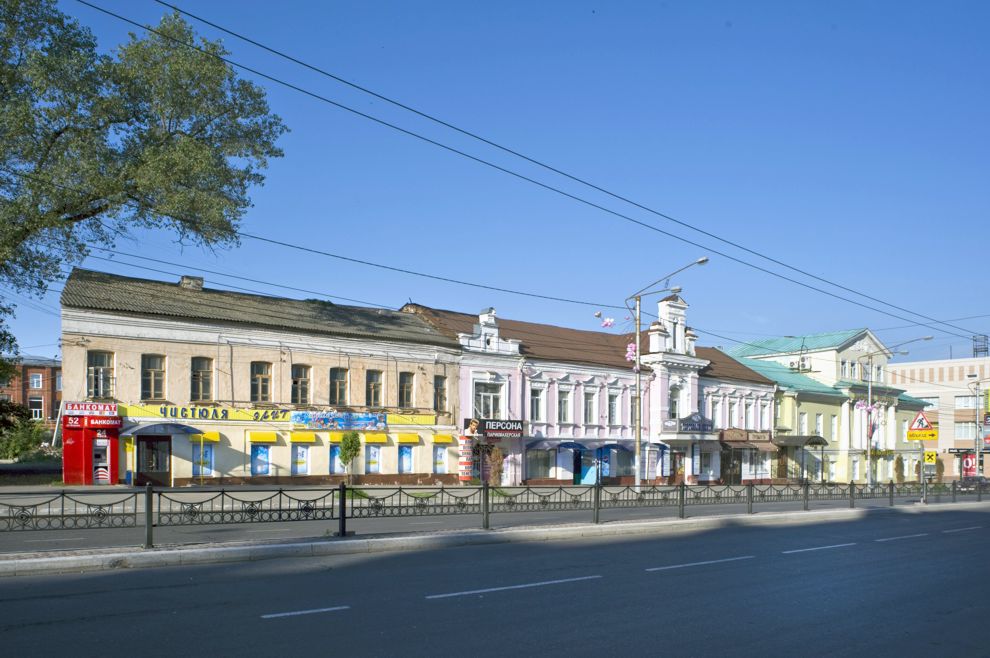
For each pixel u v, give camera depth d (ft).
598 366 164.25
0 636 27.66
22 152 95.91
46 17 96.58
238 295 128.26
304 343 124.16
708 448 181.06
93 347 105.50
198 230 107.24
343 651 26.18
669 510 91.91
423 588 38.04
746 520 78.07
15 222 95.61
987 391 195.83
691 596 37.32
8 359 121.19
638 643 28.22
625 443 169.17
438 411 137.90
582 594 37.35
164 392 111.04
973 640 29.81
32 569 40.27
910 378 295.89
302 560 47.09
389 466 131.03
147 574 40.98
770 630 30.60
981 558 54.49
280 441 119.96
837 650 27.89
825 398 218.38
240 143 111.75
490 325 147.33
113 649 26.04
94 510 79.36
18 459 194.70
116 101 100.32
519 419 148.25
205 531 62.08
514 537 59.00
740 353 243.40
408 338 135.23
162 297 116.78
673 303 180.75
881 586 41.34
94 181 96.22
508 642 27.91
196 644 26.81
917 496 147.23
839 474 220.23
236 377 117.19
